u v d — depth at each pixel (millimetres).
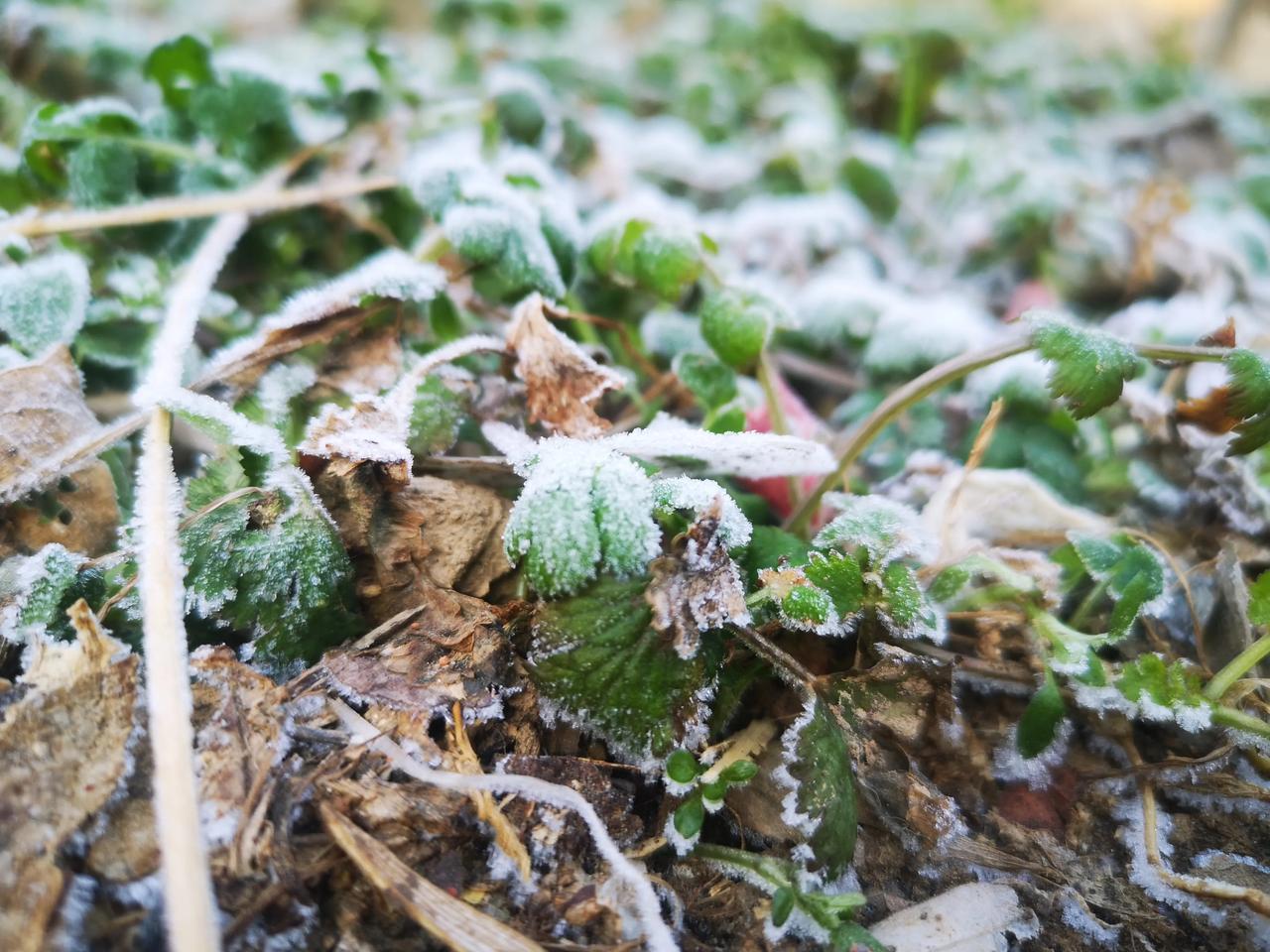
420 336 162
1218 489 155
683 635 114
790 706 129
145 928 97
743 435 129
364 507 126
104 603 119
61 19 221
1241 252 211
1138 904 123
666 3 410
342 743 112
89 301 153
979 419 168
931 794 122
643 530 113
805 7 348
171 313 146
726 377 152
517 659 123
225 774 105
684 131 268
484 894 107
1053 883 124
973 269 232
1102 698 130
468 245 144
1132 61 390
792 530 144
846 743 122
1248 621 132
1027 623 134
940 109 309
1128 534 144
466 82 263
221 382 140
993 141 263
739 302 147
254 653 119
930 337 171
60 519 129
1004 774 133
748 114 303
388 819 107
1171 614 146
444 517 131
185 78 182
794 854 117
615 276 160
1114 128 310
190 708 106
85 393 154
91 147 165
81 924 95
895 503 137
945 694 124
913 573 125
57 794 100
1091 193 226
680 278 151
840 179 250
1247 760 133
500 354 147
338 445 122
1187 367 177
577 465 117
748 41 330
